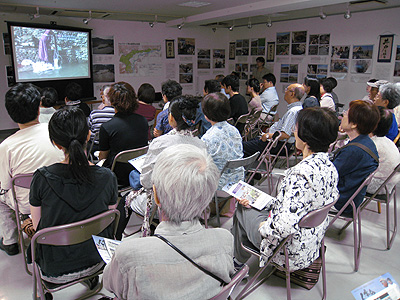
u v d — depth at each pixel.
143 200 2.05
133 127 2.44
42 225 1.40
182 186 0.82
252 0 5.00
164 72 8.37
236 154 2.47
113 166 2.29
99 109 3.21
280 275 2.12
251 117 4.74
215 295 0.88
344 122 2.28
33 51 6.14
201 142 2.03
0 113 6.30
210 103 2.37
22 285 1.98
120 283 0.83
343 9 5.86
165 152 0.90
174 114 2.04
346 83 6.56
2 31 6.07
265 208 1.87
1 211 2.17
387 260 2.34
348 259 2.34
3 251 2.33
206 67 9.02
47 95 3.17
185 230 0.87
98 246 1.30
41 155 1.79
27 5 5.30
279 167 4.28
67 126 1.37
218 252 0.87
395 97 3.07
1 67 6.16
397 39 5.62
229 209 2.85
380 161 2.40
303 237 1.64
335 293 1.99
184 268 0.82
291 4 4.64
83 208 1.41
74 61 6.85
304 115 1.61
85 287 1.99
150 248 0.81
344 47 6.46
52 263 1.40
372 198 2.38
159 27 8.02
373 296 1.82
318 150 1.64
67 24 6.84
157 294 0.80
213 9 5.89
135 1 5.08
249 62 8.63
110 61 7.53
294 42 7.38
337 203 2.20
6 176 1.82
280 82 7.87
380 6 5.53
